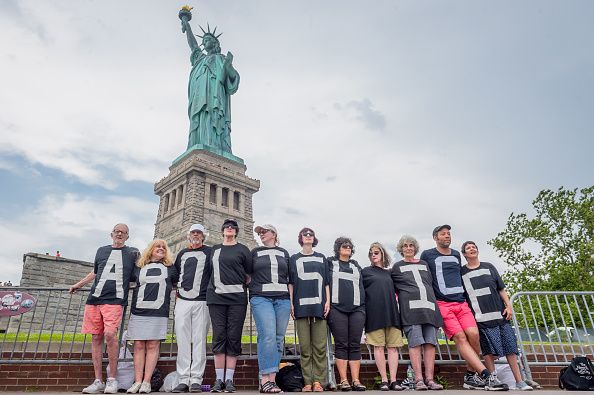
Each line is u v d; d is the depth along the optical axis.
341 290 8.72
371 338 8.81
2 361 9.70
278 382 8.82
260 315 8.12
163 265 8.84
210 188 61.00
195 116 63.69
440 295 9.18
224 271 8.47
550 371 11.55
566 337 11.93
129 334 8.25
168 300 8.66
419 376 8.30
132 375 9.32
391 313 8.79
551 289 31.52
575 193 34.34
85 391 8.01
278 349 8.23
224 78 64.94
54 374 10.01
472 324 8.86
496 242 35.75
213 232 56.50
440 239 9.57
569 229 33.34
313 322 8.52
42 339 12.17
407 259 9.42
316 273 8.70
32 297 10.36
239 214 61.47
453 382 11.09
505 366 9.91
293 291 8.72
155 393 7.81
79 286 9.38
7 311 10.13
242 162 64.50
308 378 8.16
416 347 8.45
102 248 9.08
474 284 9.29
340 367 8.32
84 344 10.30
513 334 9.01
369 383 10.91
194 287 8.68
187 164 59.16
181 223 57.06
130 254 9.03
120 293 8.60
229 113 65.75
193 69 67.94
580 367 8.69
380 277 9.13
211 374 10.31
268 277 8.52
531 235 34.12
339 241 9.38
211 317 8.32
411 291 8.87
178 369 8.17
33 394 7.98
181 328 8.35
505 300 9.19
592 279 30.06
